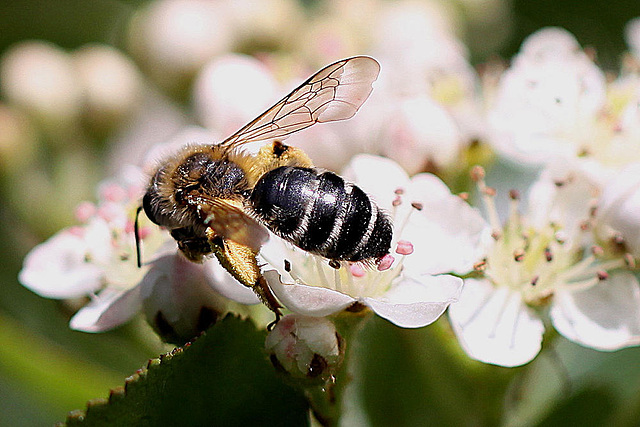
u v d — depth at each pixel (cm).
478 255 13
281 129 13
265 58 15
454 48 15
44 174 16
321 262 13
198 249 13
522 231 13
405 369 13
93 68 16
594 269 13
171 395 12
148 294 13
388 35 16
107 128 16
